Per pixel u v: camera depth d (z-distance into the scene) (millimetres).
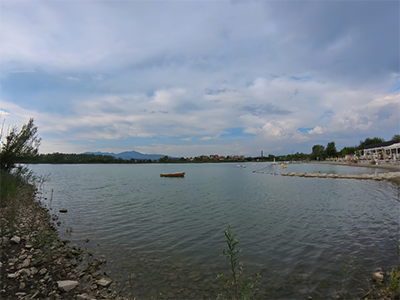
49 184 40500
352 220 14383
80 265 8570
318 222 14242
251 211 17922
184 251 10148
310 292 6766
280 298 6504
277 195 25875
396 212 16109
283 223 14258
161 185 39625
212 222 14984
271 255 9547
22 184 21453
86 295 6453
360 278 7441
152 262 9008
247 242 11180
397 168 44500
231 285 7219
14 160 21531
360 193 25078
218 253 9922
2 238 9539
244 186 36031
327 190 28516
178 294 6801
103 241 11367
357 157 85688
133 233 12742
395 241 10625
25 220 13250
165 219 15828
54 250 9523
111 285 7234
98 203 22109
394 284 6145
